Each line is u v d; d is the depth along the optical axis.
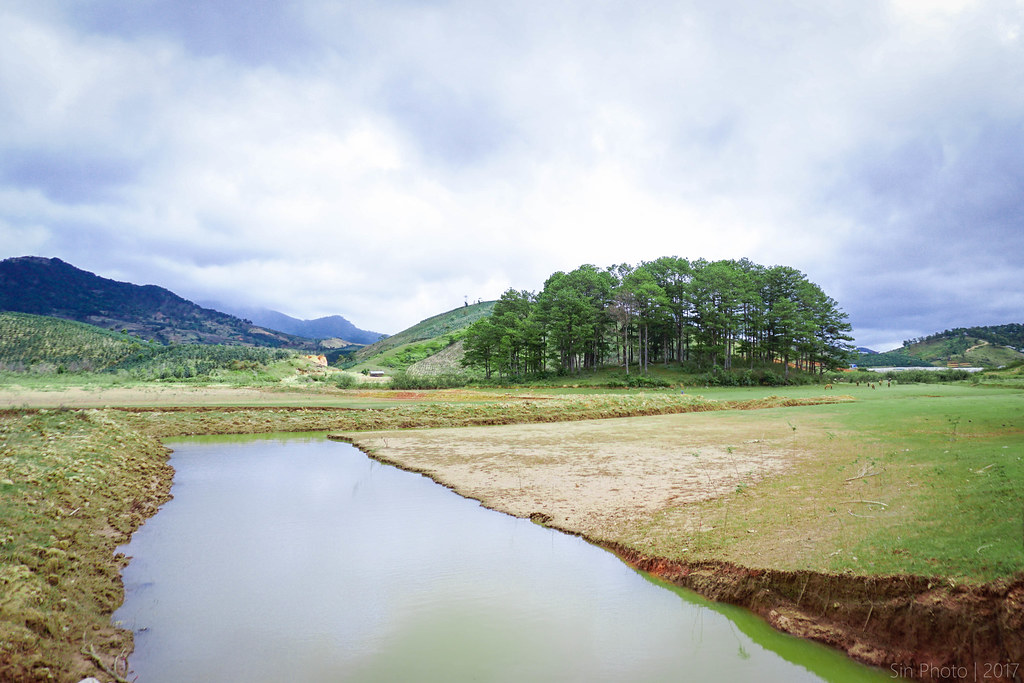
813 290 94.88
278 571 11.19
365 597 9.90
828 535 10.25
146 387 58.88
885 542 9.32
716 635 8.45
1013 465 12.16
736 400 48.97
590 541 12.61
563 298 86.50
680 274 92.50
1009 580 7.10
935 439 19.27
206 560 11.82
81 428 22.27
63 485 14.01
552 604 9.55
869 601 8.08
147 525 14.38
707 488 15.31
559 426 33.25
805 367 104.38
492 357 86.75
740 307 86.75
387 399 52.16
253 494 17.67
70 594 9.04
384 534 13.43
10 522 10.58
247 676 7.33
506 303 102.00
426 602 9.66
